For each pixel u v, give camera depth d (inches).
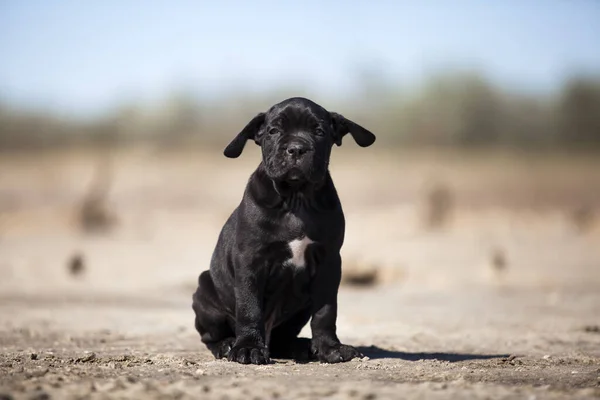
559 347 392.8
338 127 322.0
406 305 593.9
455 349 383.6
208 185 2081.7
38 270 810.8
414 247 1010.7
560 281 744.3
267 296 314.7
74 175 2295.8
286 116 307.1
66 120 3400.6
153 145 3294.8
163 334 437.1
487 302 612.7
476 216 1451.8
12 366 294.4
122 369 285.1
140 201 1772.9
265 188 303.6
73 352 352.2
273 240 301.7
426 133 3398.1
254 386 242.2
